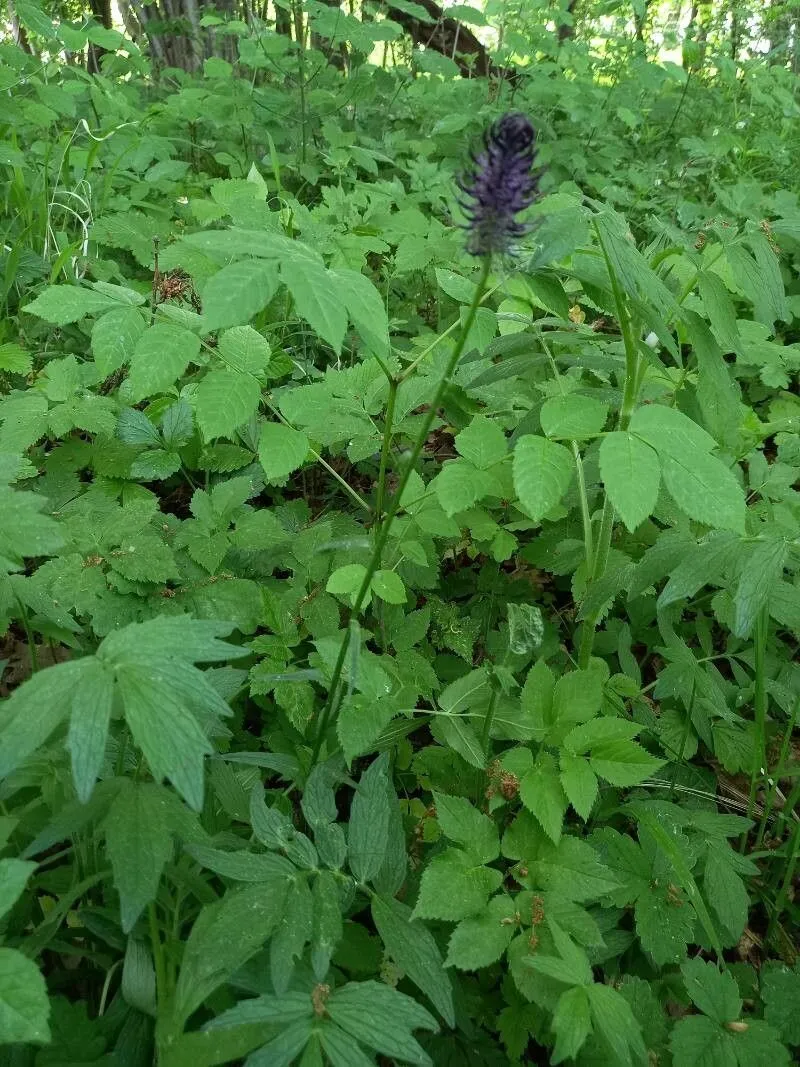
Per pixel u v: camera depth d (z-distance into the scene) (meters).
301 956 1.50
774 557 1.77
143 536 2.23
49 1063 1.38
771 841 2.36
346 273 1.59
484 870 1.67
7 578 1.91
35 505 1.46
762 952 2.12
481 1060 1.68
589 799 1.75
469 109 5.56
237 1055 1.34
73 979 1.62
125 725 1.91
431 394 2.52
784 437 3.00
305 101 5.57
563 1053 1.34
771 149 6.22
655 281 1.65
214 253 1.68
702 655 2.66
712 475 1.48
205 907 1.44
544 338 2.38
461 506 1.89
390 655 2.26
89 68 7.39
